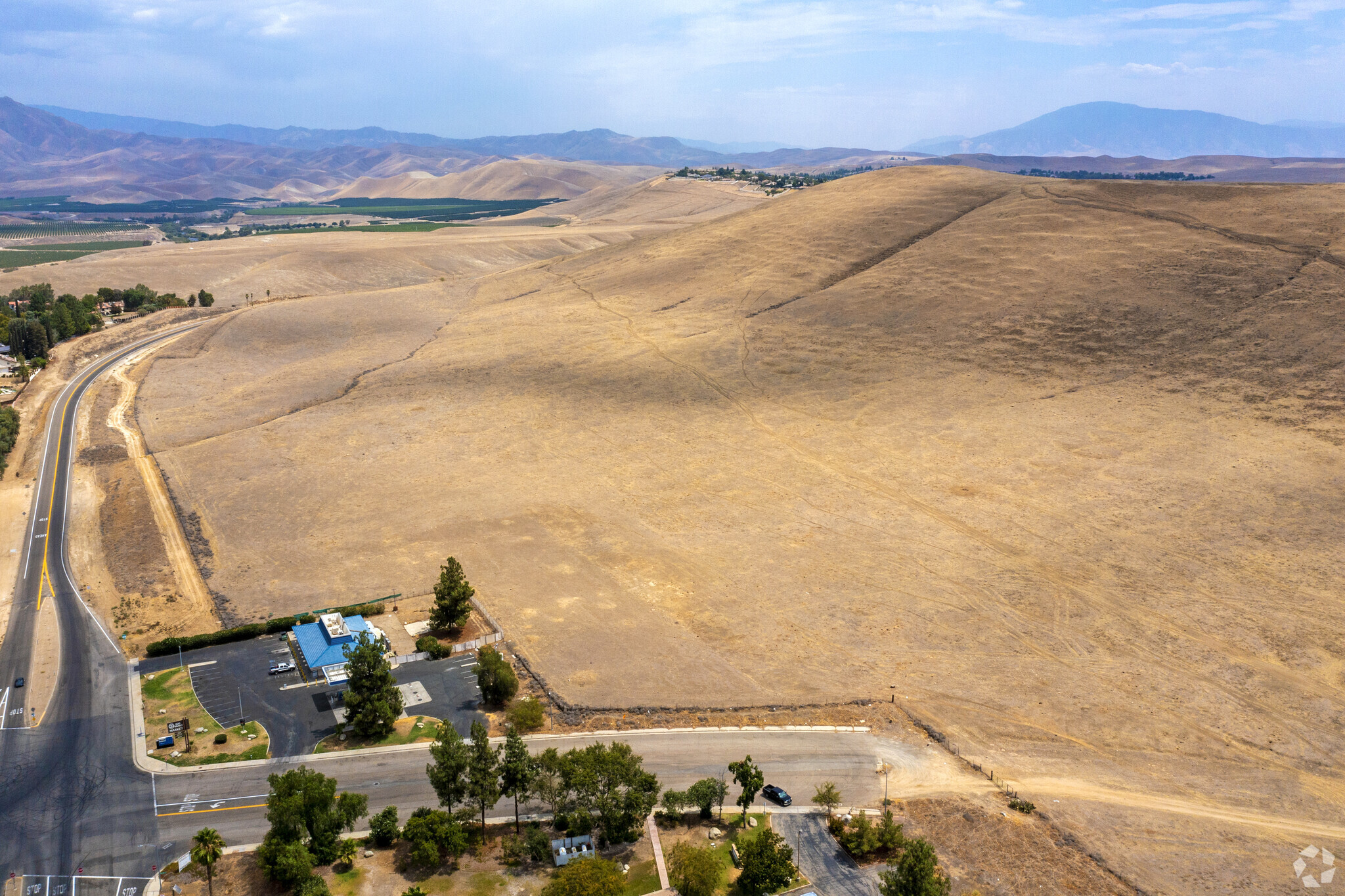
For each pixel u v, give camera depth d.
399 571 86.44
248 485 106.88
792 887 48.84
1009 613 78.19
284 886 48.19
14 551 91.25
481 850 51.94
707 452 115.88
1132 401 116.56
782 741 62.34
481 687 66.38
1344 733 62.34
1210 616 76.00
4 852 51.19
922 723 64.38
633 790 52.22
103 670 70.44
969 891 48.25
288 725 63.56
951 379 130.00
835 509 99.12
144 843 51.94
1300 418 106.44
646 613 79.44
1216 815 55.19
